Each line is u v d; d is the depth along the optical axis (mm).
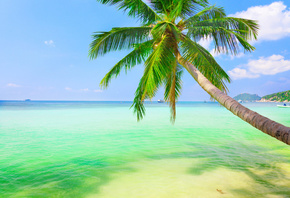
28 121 19281
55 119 21453
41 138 11258
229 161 7020
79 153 8148
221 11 8156
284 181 5223
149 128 15133
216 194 4484
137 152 8289
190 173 5852
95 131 13695
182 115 28297
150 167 6430
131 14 8047
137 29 7387
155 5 8727
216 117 24828
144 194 4500
